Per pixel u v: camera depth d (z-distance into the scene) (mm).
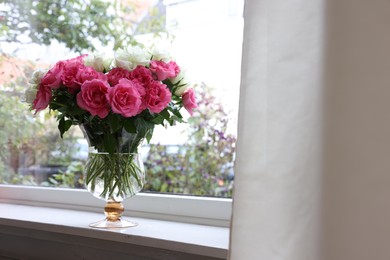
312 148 675
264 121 703
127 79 1044
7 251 1381
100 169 1128
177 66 1119
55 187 1567
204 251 938
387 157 628
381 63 636
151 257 1051
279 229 686
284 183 687
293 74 692
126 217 1312
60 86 1069
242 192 710
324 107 670
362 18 649
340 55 662
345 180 648
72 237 1180
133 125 1065
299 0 696
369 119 640
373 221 631
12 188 1619
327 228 657
